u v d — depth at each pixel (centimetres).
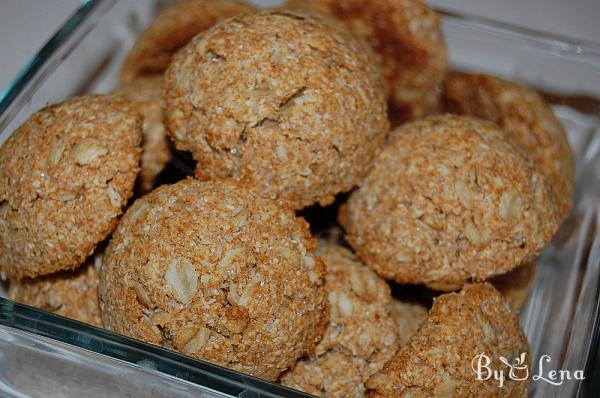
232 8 26
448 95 27
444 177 22
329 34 22
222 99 21
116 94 24
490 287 21
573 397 21
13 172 21
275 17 22
